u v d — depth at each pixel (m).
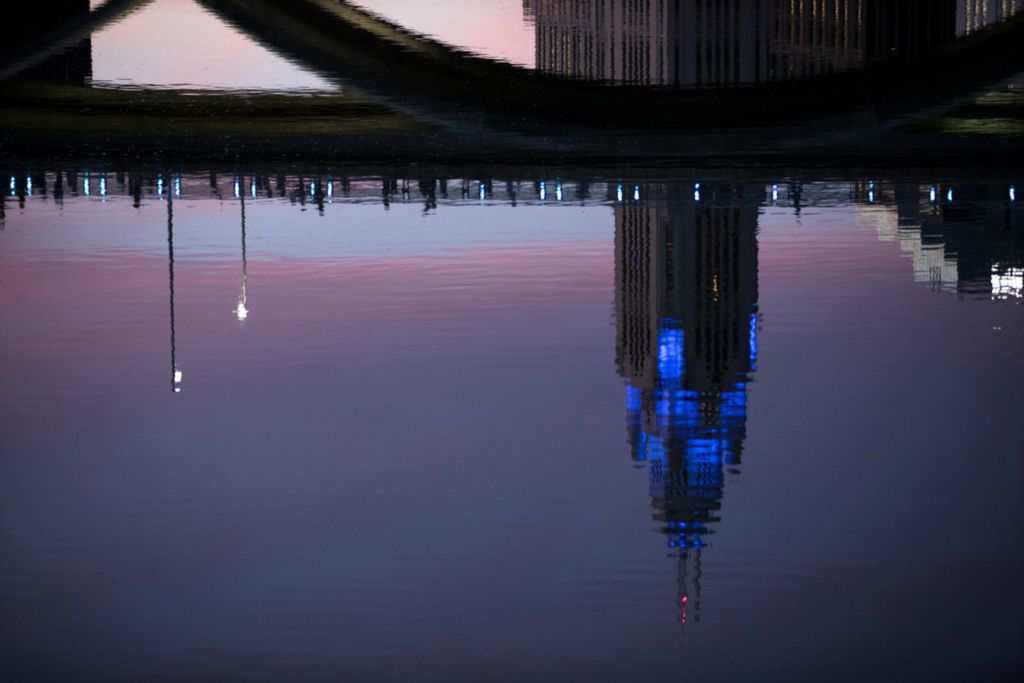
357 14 118.12
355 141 90.38
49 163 79.19
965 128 97.12
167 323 45.59
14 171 76.38
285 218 62.78
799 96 99.31
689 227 61.88
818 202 69.00
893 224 62.03
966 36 110.94
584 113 100.75
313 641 25.44
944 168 79.50
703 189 73.62
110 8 124.56
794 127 97.19
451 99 104.69
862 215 64.69
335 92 106.50
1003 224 61.72
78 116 95.12
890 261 54.22
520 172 79.50
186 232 59.28
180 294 49.03
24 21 112.94
